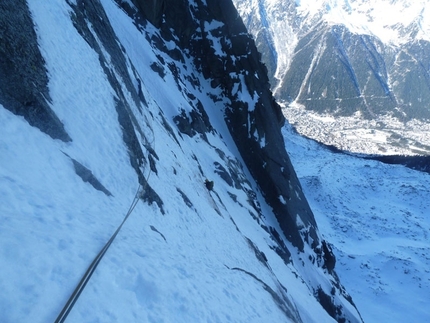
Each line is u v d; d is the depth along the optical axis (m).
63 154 9.67
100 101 13.56
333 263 47.88
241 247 20.80
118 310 5.96
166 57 43.09
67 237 6.75
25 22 10.67
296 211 44.88
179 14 47.59
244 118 46.88
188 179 21.23
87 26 16.14
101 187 10.66
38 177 8.09
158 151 18.88
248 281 14.07
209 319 7.87
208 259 13.62
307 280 40.03
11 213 6.28
